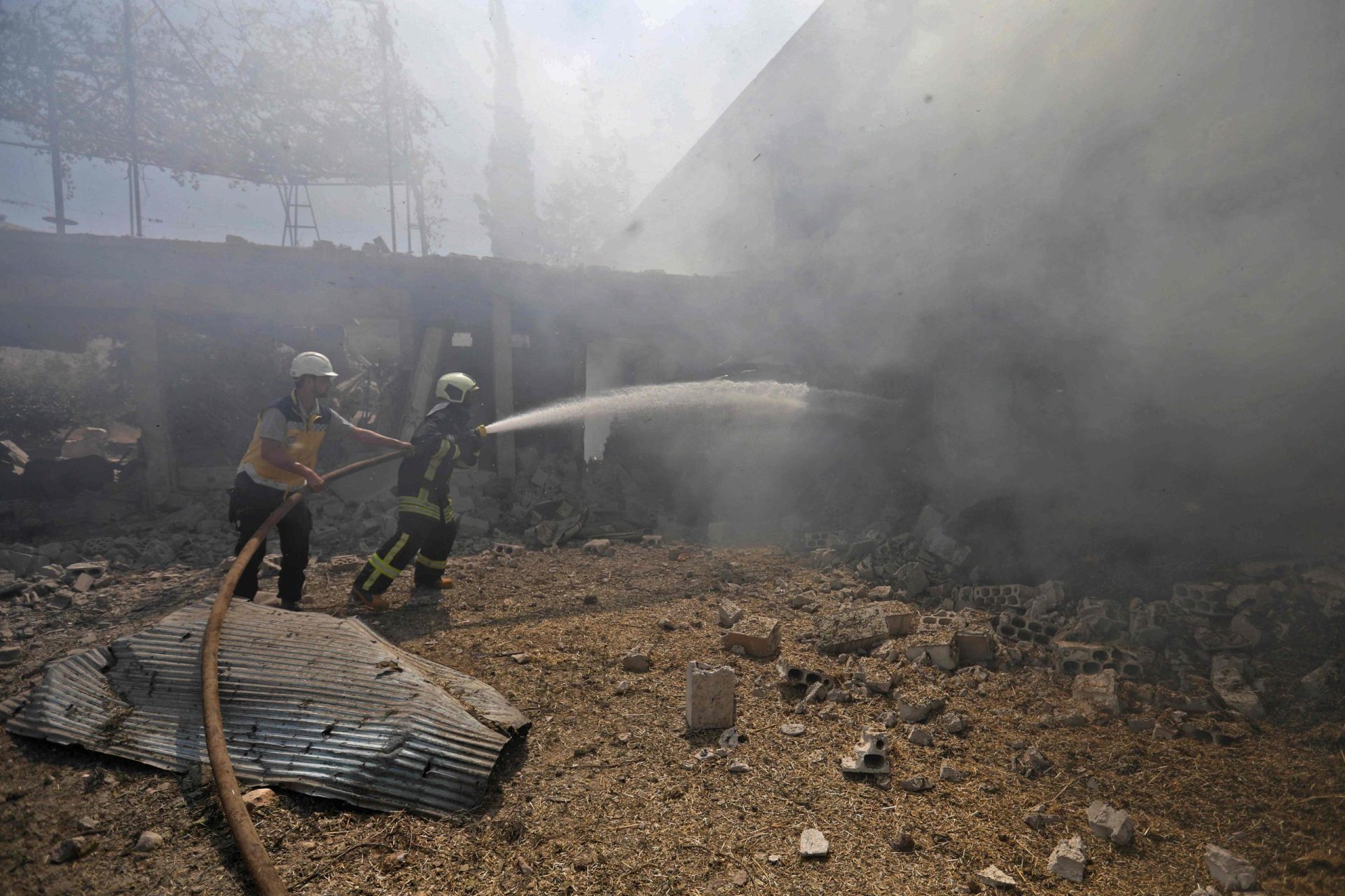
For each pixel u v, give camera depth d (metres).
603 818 2.46
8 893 2.06
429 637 4.26
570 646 4.10
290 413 4.27
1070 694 3.40
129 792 2.53
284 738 2.69
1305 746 2.75
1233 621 3.64
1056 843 2.32
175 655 3.12
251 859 2.06
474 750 2.70
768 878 2.15
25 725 2.81
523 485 8.45
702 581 5.47
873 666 3.69
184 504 7.72
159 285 7.51
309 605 4.84
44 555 5.94
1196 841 2.33
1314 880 2.05
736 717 3.21
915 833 2.37
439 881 2.14
